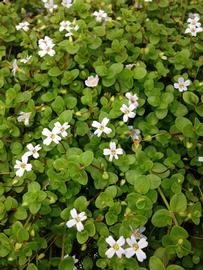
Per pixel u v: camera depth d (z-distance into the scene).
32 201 0.12
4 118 0.15
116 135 0.14
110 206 0.12
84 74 0.15
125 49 0.16
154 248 0.13
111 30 0.17
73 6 0.18
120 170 0.13
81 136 0.14
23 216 0.13
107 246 0.12
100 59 0.15
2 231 0.13
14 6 0.20
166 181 0.13
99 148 0.14
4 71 0.16
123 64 0.16
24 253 0.12
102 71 0.15
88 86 0.15
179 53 0.15
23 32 0.17
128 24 0.17
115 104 0.14
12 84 0.16
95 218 0.13
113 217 0.12
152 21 0.18
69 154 0.13
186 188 0.14
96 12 0.17
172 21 0.18
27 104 0.15
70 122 0.14
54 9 0.19
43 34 0.18
